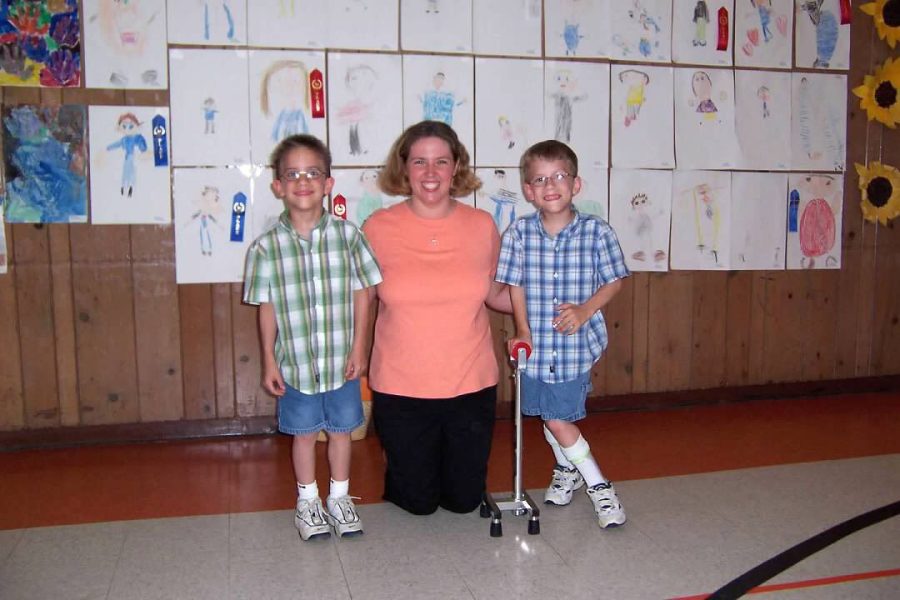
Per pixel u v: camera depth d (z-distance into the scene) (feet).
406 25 11.25
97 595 6.43
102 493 8.91
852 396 13.43
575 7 11.79
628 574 6.75
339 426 7.66
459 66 11.46
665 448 10.48
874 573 6.75
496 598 6.35
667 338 12.67
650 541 7.44
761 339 13.12
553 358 7.86
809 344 13.38
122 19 10.45
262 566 6.97
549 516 8.11
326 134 11.14
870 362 13.64
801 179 13.00
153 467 9.85
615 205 12.21
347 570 6.88
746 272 12.92
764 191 12.85
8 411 10.64
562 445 7.97
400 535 7.65
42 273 10.56
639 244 12.35
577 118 11.94
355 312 7.80
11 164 10.34
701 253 12.65
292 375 7.48
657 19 12.14
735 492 8.77
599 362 12.44
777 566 6.87
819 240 13.19
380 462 10.02
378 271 7.70
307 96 11.02
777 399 13.24
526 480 9.27
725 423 11.73
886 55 13.19
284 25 10.89
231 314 11.10
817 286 13.29
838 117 13.07
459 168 7.98
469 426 7.91
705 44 12.37
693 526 7.80
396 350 7.80
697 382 12.89
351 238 7.68
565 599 6.32
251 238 11.04
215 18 10.69
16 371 10.61
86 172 10.55
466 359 7.79
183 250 10.88
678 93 12.32
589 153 12.03
